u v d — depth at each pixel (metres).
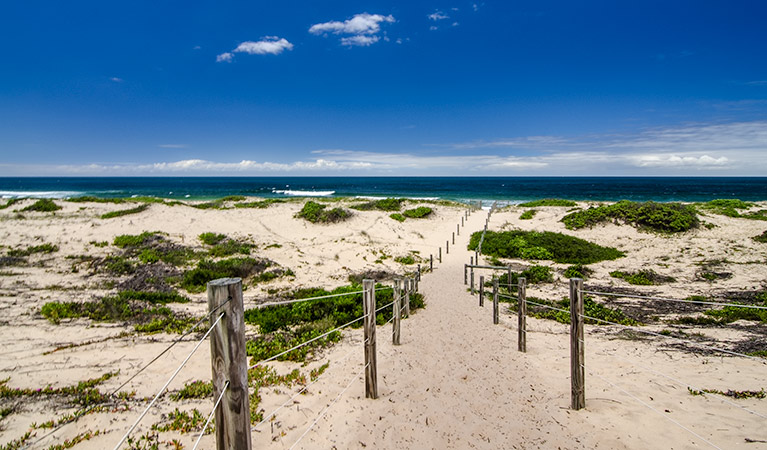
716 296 12.11
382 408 5.45
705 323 9.70
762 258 16.14
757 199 58.28
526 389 6.10
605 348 8.12
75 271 13.41
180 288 12.66
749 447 4.33
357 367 6.99
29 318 9.05
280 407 5.47
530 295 13.22
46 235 16.95
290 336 8.45
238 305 2.70
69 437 4.65
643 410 5.32
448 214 31.84
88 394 5.65
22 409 5.23
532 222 28.06
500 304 12.34
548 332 9.40
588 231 23.95
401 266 17.97
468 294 13.80
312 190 83.06
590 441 4.56
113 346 7.65
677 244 19.78
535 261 19.12
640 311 11.02
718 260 16.36
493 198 64.00
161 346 7.73
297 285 13.72
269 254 17.44
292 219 25.06
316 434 4.79
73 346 7.57
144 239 17.08
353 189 90.44
